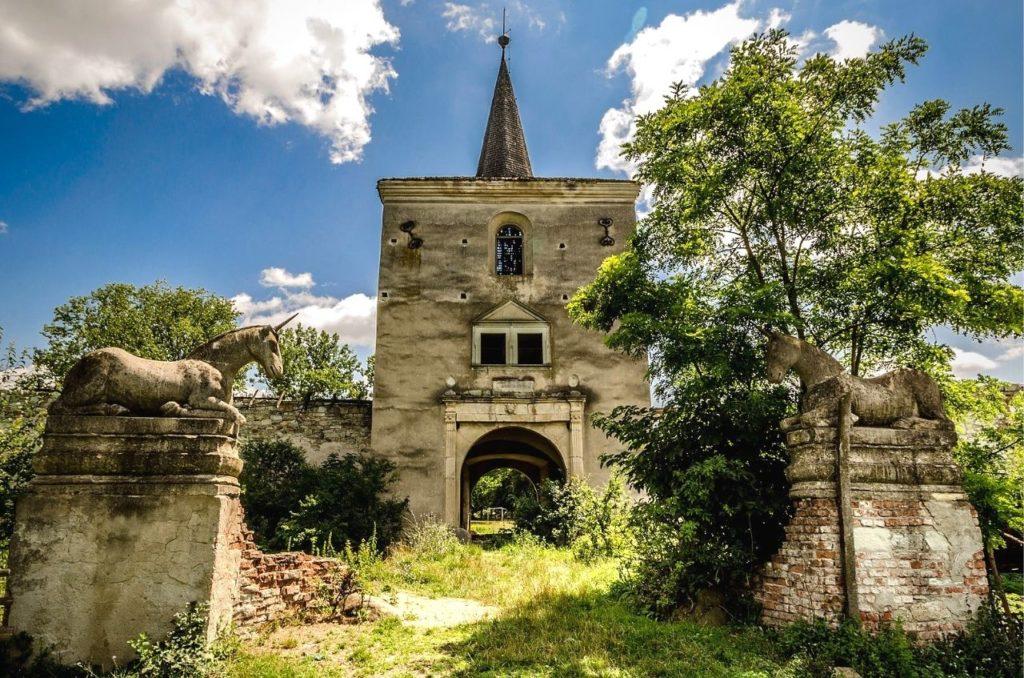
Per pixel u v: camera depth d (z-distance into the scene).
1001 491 7.31
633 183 19.50
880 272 7.57
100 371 6.35
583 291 10.45
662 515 8.38
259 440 17.27
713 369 8.27
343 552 12.66
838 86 8.97
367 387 32.50
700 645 6.56
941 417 7.20
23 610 5.80
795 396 8.64
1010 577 10.63
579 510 14.28
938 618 6.39
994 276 8.22
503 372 17.83
